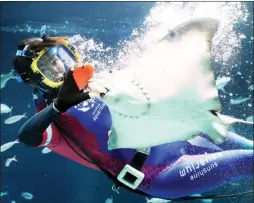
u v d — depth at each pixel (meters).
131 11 7.70
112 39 8.25
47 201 9.16
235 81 7.54
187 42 1.90
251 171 2.52
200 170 2.43
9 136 9.22
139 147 2.11
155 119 1.89
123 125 1.94
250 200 2.58
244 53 7.46
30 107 9.51
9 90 9.32
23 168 9.17
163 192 2.38
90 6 7.76
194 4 4.82
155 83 1.86
